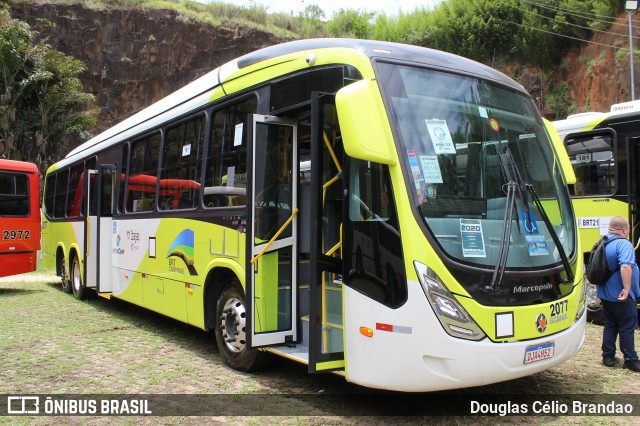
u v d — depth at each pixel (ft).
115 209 31.37
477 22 123.95
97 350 23.52
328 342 15.81
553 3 118.52
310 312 15.46
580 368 20.54
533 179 16.96
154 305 26.25
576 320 16.16
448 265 14.02
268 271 17.90
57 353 22.99
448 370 13.71
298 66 17.75
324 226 16.28
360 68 15.58
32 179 41.68
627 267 19.67
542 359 14.89
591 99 107.96
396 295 14.10
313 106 15.66
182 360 21.91
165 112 26.25
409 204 14.30
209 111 22.33
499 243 14.97
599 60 107.45
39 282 48.47
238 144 20.06
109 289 31.78
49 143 85.46
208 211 21.58
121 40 108.58
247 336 17.31
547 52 117.70
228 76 21.31
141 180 28.43
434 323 13.70
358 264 15.03
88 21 107.34
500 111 17.10
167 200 25.36
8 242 39.99
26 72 82.12
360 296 14.87
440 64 16.72
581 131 30.94
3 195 40.06
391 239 14.35
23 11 103.86
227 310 20.74
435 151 15.21
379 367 14.33
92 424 15.58
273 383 18.90
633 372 20.03
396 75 15.65
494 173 16.01
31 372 20.40
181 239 23.63
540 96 116.57
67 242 40.06
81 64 88.33
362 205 15.19
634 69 97.91
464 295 13.96
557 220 17.13
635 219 28.09
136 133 29.32
